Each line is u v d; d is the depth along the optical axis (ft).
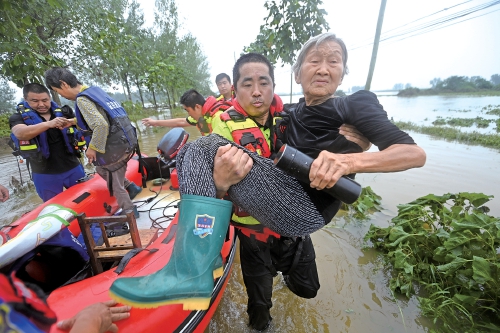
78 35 25.45
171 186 12.86
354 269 9.43
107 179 9.00
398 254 8.98
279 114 4.92
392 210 13.48
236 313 7.78
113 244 6.61
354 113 4.01
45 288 5.69
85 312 3.74
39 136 9.72
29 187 17.65
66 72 8.32
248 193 4.02
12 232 6.79
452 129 34.86
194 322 5.77
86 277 6.22
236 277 9.39
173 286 3.14
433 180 17.08
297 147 4.32
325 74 4.17
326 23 16.08
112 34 24.59
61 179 10.84
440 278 8.24
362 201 13.25
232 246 8.60
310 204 4.20
